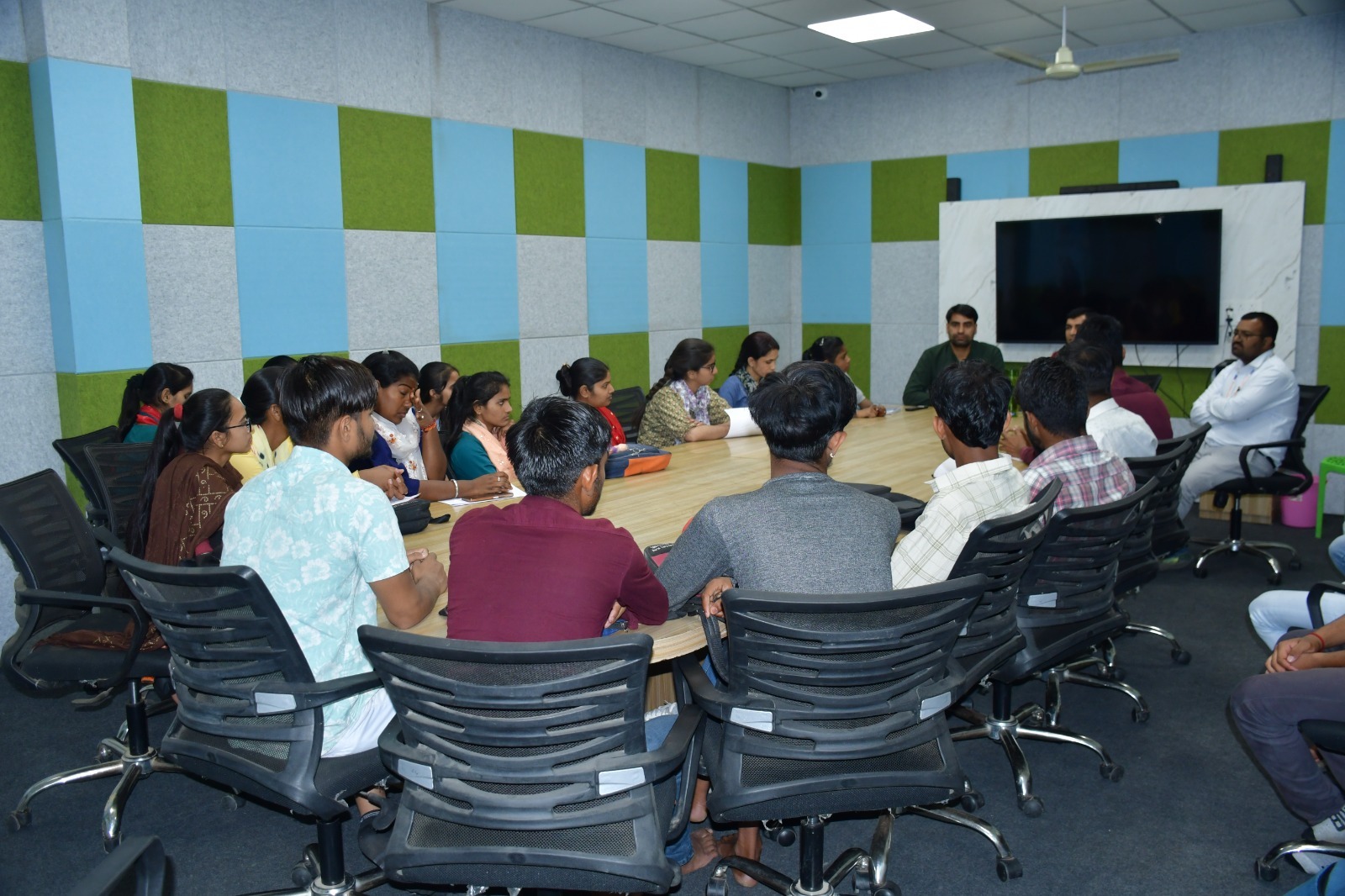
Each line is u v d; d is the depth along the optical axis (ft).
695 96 22.66
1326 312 19.53
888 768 6.00
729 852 7.89
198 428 8.67
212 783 9.18
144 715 9.21
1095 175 21.53
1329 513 19.93
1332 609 8.98
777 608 5.24
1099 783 9.39
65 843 8.57
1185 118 20.42
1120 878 7.81
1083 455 8.79
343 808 6.16
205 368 14.55
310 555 6.15
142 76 13.50
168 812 9.12
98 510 10.94
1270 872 7.65
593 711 5.11
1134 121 20.98
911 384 19.29
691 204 22.86
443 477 12.78
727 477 11.69
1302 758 7.24
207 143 14.30
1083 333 13.94
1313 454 19.97
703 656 8.06
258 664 5.95
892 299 24.57
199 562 8.20
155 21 13.57
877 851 7.55
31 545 8.35
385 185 16.72
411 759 5.37
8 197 12.63
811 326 26.05
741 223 24.31
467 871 5.35
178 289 14.14
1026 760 9.17
